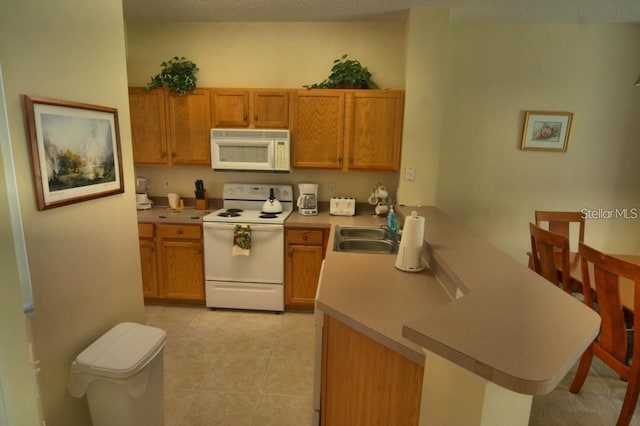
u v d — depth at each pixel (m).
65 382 1.45
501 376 0.72
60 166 1.39
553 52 3.29
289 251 3.04
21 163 1.23
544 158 3.48
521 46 3.29
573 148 3.45
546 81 3.34
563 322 0.95
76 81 1.47
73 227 1.47
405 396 1.18
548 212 3.08
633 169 3.46
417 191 3.18
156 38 3.38
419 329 0.89
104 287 1.68
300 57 3.35
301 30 3.31
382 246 2.54
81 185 1.50
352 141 3.14
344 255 2.04
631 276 1.64
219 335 2.79
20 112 1.23
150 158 3.28
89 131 1.54
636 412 2.00
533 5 2.82
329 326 1.45
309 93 3.08
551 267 2.28
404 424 1.20
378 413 1.28
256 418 1.96
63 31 1.40
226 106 3.16
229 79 3.42
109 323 1.72
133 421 1.48
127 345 1.52
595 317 0.98
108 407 1.47
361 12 3.02
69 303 1.46
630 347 1.90
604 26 3.22
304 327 2.92
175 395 2.12
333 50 3.32
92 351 1.47
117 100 1.74
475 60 3.34
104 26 1.63
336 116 3.12
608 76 3.31
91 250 1.58
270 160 3.11
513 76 3.35
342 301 1.42
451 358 0.81
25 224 1.25
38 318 1.32
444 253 1.70
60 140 1.39
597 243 3.60
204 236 3.06
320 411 1.55
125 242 1.83
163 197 3.68
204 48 3.38
